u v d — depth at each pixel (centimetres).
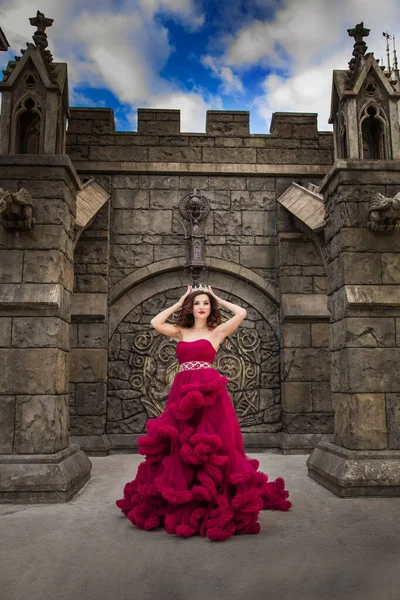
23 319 521
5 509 439
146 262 874
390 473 486
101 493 509
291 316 840
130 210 887
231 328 430
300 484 546
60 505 455
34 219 537
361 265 545
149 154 895
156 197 892
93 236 859
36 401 508
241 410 851
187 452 361
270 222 898
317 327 852
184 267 868
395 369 528
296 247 872
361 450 510
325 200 617
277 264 884
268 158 906
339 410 554
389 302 530
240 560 301
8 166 547
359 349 528
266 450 828
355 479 480
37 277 530
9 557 309
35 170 549
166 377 852
